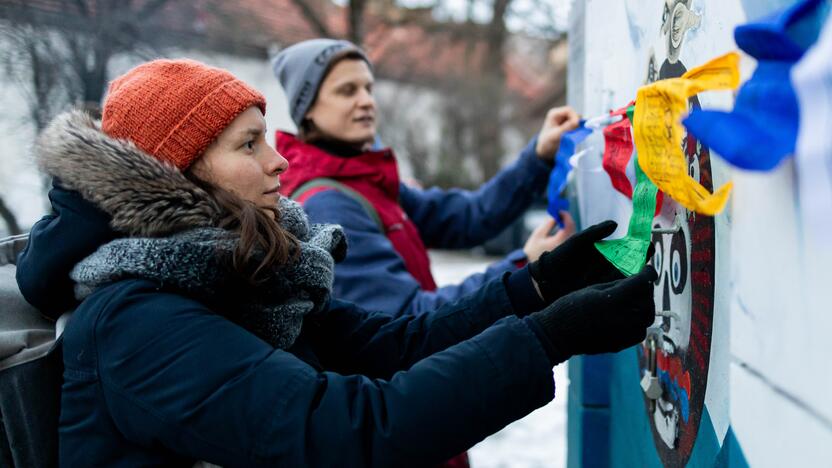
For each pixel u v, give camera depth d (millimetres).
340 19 7922
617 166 1098
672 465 1049
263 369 871
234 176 1042
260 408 850
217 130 1021
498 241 11508
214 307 991
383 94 13234
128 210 944
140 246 942
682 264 975
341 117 1910
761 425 677
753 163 532
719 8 764
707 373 866
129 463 923
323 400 855
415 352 1226
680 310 988
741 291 728
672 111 704
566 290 1124
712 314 842
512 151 14367
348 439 836
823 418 543
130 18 3439
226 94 1028
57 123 1013
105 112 1049
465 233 2166
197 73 1036
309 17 6301
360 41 6039
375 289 1600
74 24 3232
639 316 877
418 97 13445
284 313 1034
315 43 1957
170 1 4113
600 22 1439
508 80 15266
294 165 1836
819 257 538
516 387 851
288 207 1172
